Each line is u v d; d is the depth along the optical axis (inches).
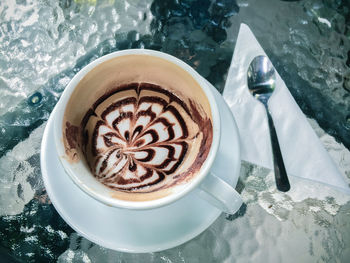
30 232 9.8
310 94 11.3
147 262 9.6
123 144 9.6
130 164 9.3
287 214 10.2
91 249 9.6
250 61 11.0
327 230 10.0
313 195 10.4
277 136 10.2
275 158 10.0
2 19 12.2
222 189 8.1
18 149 10.6
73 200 9.0
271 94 10.6
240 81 10.8
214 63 11.7
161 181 9.0
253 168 10.6
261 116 10.4
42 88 11.3
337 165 10.5
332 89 11.4
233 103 10.6
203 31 12.2
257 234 10.0
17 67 11.6
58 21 12.2
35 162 10.5
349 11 12.5
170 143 9.6
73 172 8.0
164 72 9.6
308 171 9.9
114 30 12.1
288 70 11.6
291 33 12.2
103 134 9.6
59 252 9.6
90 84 9.2
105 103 9.8
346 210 10.2
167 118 9.8
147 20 12.3
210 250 9.8
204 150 8.6
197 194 8.6
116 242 8.8
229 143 9.7
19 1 12.4
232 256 9.8
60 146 8.2
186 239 8.9
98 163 9.3
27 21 12.2
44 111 11.1
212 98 8.8
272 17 12.4
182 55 11.8
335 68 11.7
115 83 9.7
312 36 12.1
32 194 10.2
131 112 9.9
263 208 10.3
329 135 10.8
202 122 9.2
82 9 12.3
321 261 9.7
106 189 8.1
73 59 11.7
